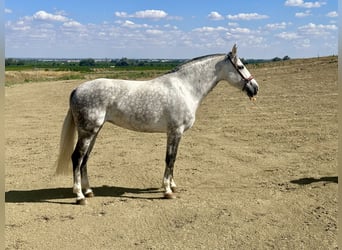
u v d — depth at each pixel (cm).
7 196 679
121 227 543
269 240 496
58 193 699
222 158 927
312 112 1438
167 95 638
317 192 669
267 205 616
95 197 672
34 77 5244
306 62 3741
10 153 1022
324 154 920
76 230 534
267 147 1015
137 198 665
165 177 663
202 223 550
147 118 634
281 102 1691
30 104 2141
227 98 1936
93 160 941
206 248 477
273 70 3162
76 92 621
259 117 1423
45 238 509
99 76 4716
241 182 747
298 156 919
